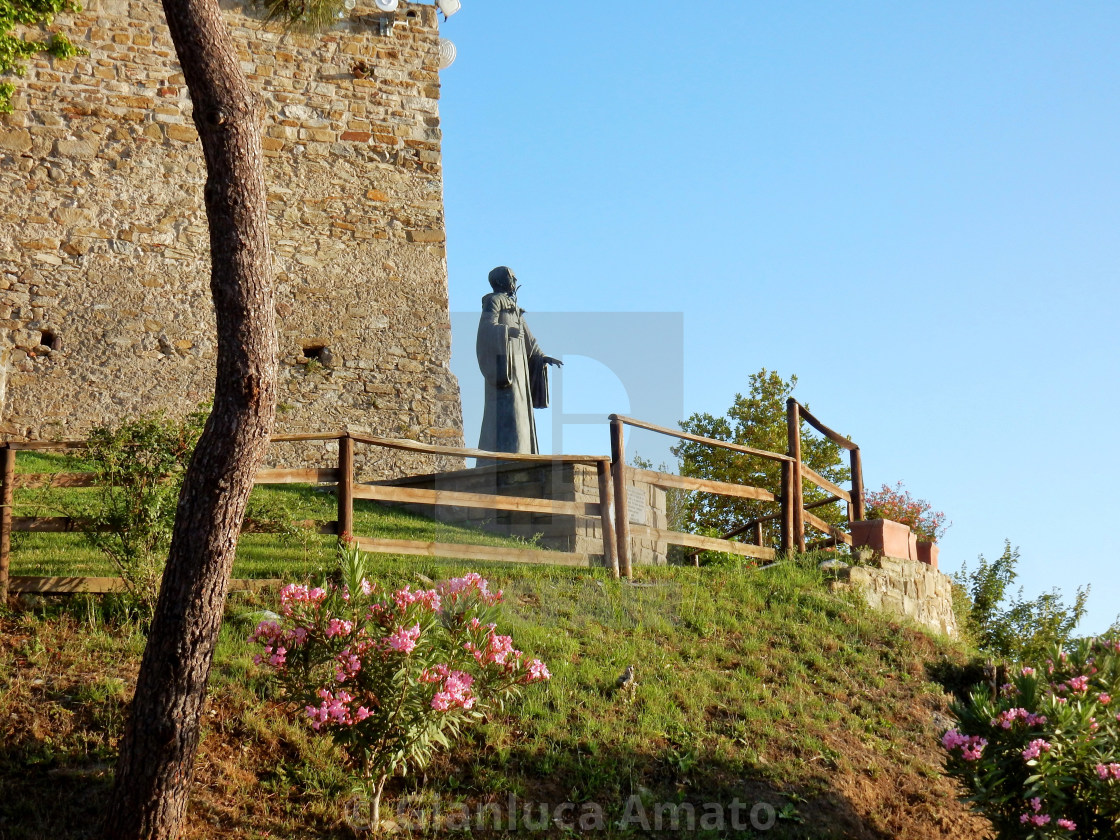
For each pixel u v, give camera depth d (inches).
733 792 291.3
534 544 421.1
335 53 659.4
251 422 249.1
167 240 601.9
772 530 695.7
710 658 357.1
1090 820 273.7
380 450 613.9
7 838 228.4
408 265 648.4
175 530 245.3
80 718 266.2
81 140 597.6
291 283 621.9
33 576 317.4
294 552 377.4
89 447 326.0
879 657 386.0
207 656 241.1
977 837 305.4
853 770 313.9
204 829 241.1
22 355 563.2
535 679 272.5
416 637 253.0
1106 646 309.4
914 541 479.8
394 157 660.1
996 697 366.6
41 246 579.2
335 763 269.1
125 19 616.4
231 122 255.4
